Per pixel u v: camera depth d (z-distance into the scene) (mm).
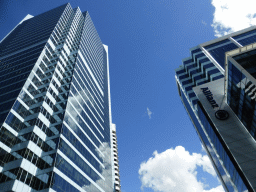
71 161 39719
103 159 59375
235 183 31078
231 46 68938
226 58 29234
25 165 30391
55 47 73750
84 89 68750
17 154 31828
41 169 32875
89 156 50000
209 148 49656
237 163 28047
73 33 93812
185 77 73250
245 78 24828
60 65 63156
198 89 44156
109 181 57125
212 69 60875
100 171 53156
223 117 34750
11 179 27844
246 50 27141
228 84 31562
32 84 49156
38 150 34938
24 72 52531
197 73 67188
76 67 69375
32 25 105000
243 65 25562
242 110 29625
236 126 32594
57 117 44812
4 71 60062
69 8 115000
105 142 68188
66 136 42031
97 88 87000
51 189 30000
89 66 87625
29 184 29328
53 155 35406
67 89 55875
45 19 105750
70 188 35312
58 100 51125
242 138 30438
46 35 76688
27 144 33094
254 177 25250
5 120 34781
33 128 36438
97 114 72500
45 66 60000
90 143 54344
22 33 97562
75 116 51812
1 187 26922
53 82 53406
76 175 39438
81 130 51875
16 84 47688
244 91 26344
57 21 91688
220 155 36156
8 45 86688
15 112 38406
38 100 45125
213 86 43031
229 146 30438
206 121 39344
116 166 98312
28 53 66062
